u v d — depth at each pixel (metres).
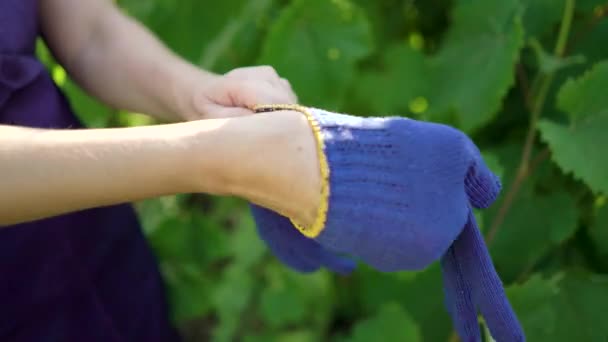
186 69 0.68
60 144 0.50
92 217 0.76
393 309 0.94
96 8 0.72
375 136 0.51
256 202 0.53
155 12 1.03
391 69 1.04
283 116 0.51
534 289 0.84
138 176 0.50
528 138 0.91
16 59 0.67
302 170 0.50
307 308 0.98
